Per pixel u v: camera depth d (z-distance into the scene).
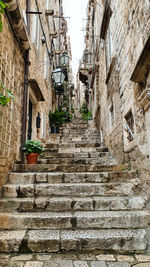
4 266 1.70
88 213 2.35
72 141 6.55
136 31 2.75
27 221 2.21
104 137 5.88
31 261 1.79
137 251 1.98
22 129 3.80
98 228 2.21
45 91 6.56
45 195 2.76
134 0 2.81
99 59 7.17
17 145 3.57
